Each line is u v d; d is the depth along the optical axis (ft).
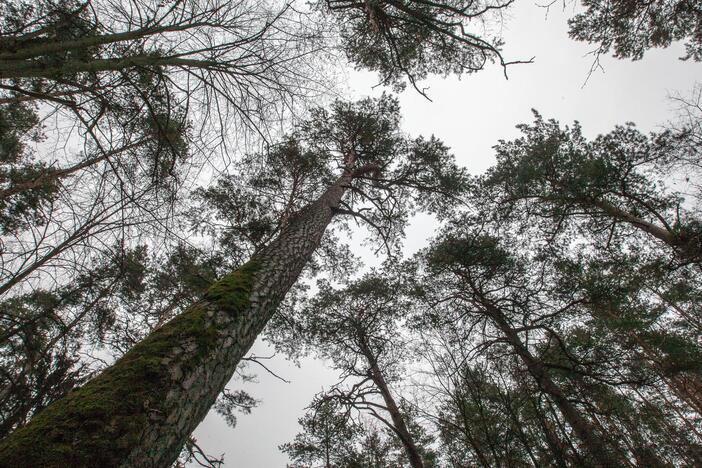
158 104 11.53
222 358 6.86
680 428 31.45
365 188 28.07
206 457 13.32
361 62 21.44
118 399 4.78
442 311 26.43
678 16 21.29
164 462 4.82
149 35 9.40
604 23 22.18
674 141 21.07
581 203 23.84
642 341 28.73
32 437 3.95
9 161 18.01
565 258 24.67
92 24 9.30
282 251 12.60
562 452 12.83
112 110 10.30
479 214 27.94
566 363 20.72
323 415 24.47
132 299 18.79
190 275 20.44
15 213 13.84
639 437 19.84
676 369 25.46
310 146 26.14
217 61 10.62
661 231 22.30
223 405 29.30
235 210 22.41
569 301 22.30
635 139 22.13
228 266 22.20
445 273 27.89
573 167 24.14
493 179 28.94
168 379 5.47
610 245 24.66
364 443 30.58
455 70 21.11
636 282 22.97
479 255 25.03
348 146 28.30
